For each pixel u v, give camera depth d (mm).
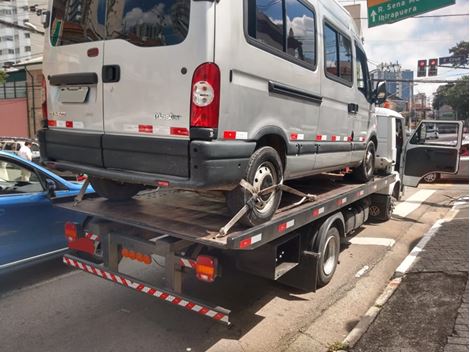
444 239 6699
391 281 5098
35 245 4906
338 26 5434
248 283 5129
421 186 14617
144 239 3777
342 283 5289
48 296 4652
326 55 5043
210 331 3969
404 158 9938
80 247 4289
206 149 3172
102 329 3953
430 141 10086
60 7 4102
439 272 5082
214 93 3205
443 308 4148
